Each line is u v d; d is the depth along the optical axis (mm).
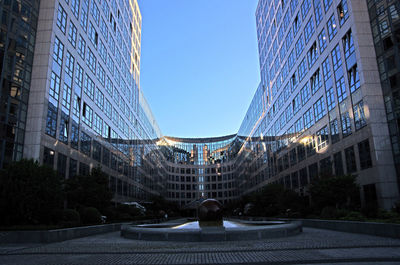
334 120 35562
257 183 77375
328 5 36344
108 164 47656
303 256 10562
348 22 31609
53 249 13516
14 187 18469
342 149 33594
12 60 27391
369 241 14242
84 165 37812
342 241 14516
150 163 84188
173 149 124750
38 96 28609
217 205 17906
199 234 15883
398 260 9516
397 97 26797
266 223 23609
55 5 31266
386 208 26234
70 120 34062
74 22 35812
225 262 9703
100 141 44156
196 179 123125
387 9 28281
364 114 29047
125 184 57344
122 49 58344
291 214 35938
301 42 45969
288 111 53094
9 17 27844
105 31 47812
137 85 71125
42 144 27938
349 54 31656
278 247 12859
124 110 58688
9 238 16344
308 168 43938
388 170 26984
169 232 16406
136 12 71938
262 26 71188
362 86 29203
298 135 48219
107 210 31500
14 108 26938
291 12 50312
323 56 38219
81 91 37406
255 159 80000
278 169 59406
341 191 26984
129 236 18516
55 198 19703
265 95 69312
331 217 25906
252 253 11484
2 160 25219
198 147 127312
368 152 28531
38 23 30562
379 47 29016
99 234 22438
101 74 45438
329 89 36781
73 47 35406
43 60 29516
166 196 112875
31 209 18766
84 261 10352
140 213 42750
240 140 105125
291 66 50906
